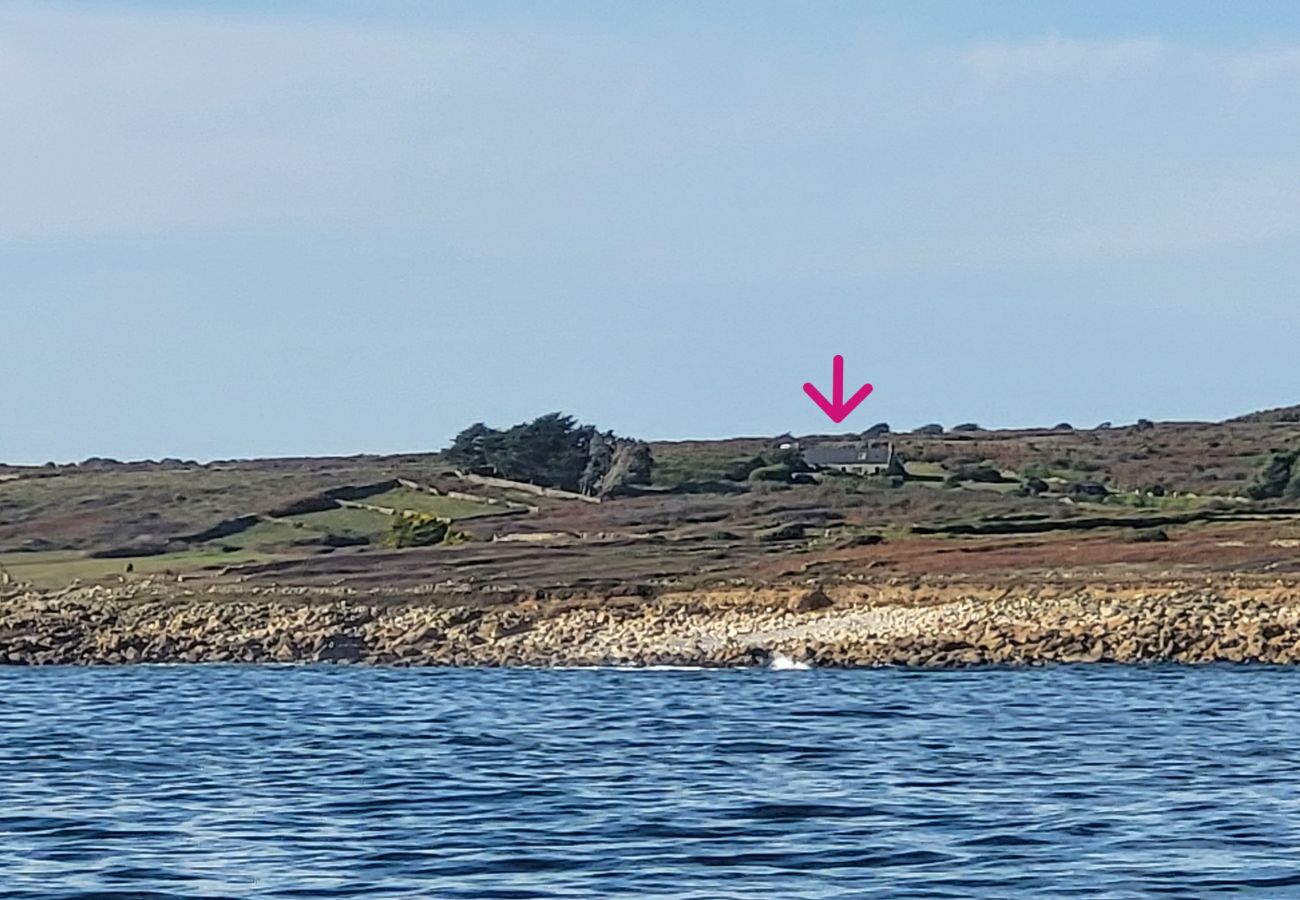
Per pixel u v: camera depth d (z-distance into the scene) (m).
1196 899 22.92
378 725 46.94
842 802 31.03
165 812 30.80
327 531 141.25
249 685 64.19
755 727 44.66
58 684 66.44
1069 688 56.38
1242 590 77.25
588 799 31.73
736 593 83.38
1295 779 33.84
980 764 36.47
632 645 75.31
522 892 23.56
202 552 132.38
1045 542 97.88
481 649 77.69
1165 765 36.06
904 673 64.38
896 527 114.44
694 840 27.28
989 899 22.97
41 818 30.22
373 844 27.19
